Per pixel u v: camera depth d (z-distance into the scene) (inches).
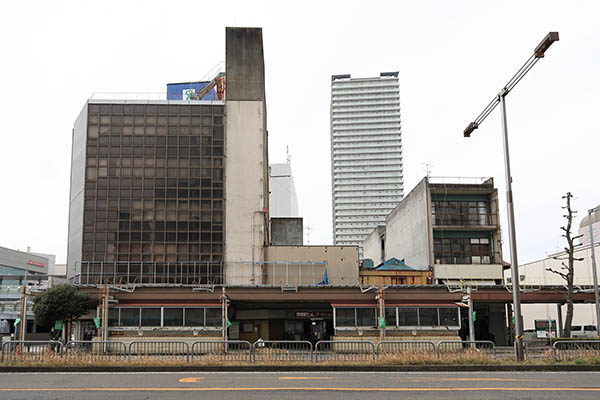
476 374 780.0
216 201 2007.9
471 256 2078.0
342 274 1975.9
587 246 2422.5
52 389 615.2
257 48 2148.1
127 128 2031.3
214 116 2069.4
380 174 7805.1
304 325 1758.1
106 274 1915.6
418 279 2004.2
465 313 1850.4
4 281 3191.4
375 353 953.5
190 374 779.4
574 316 2564.0
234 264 1967.3
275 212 3720.5
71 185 2177.7
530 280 2736.2
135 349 1023.6
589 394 581.6
